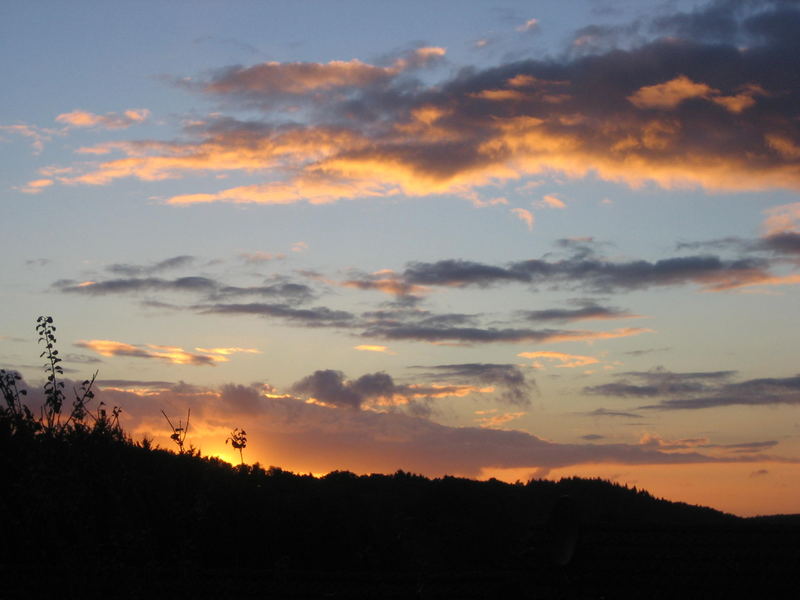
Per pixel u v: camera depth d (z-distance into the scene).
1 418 14.04
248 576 16.55
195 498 15.17
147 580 13.59
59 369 14.07
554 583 14.34
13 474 13.87
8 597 13.65
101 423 14.37
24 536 13.66
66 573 13.30
